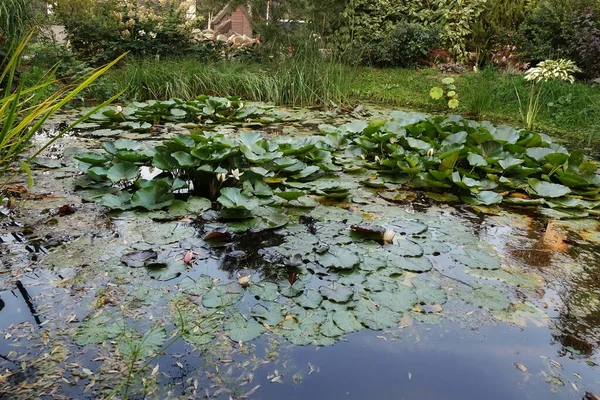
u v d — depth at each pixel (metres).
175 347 1.69
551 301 2.12
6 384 1.47
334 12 10.07
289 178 3.59
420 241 2.63
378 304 2.00
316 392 1.51
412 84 9.05
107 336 1.72
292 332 1.80
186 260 2.26
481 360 1.71
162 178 3.26
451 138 4.24
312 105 7.48
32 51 7.34
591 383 1.62
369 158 4.26
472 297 2.10
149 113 5.56
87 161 3.30
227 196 2.87
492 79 8.75
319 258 2.36
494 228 2.92
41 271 2.13
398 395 1.52
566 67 8.19
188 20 9.68
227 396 1.47
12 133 1.94
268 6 9.41
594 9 8.64
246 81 7.78
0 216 2.67
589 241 2.78
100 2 8.79
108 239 2.46
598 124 6.51
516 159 3.80
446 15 10.19
